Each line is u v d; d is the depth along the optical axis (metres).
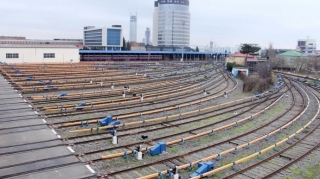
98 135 17.31
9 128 16.95
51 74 42.81
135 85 37.62
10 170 11.67
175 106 25.91
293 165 14.20
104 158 13.78
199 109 25.17
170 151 15.43
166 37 174.75
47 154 13.48
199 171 12.50
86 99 27.62
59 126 18.20
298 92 36.28
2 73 40.78
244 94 34.88
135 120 21.31
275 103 29.14
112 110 23.66
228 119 22.59
